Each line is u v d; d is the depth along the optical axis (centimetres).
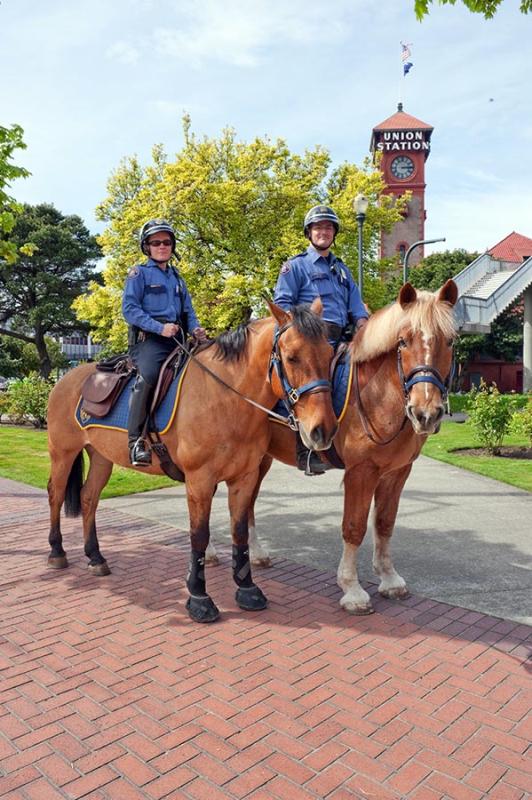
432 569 535
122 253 2009
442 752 287
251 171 1925
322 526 678
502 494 834
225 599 469
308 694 335
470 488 873
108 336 2236
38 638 405
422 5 520
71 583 505
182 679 351
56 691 339
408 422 412
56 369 4706
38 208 4078
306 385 354
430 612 444
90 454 520
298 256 476
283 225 1891
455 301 381
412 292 382
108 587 496
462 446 1257
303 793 260
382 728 304
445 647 390
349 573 446
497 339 3909
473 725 307
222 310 1855
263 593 475
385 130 5319
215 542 618
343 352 442
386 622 427
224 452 415
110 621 430
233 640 400
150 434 443
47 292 3956
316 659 374
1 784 266
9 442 1425
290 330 364
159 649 388
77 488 529
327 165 2041
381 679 350
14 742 295
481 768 276
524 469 1005
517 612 445
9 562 560
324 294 470
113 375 479
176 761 280
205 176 1808
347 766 277
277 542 619
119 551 592
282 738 296
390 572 475
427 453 1185
